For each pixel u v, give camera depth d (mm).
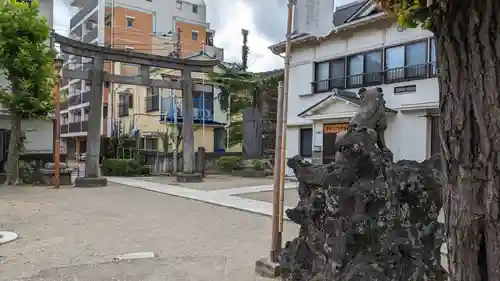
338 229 3312
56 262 5148
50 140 17203
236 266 5070
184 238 6637
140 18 30578
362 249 3191
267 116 21844
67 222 7867
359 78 14750
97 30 29578
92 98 14688
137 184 15414
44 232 6941
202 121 23859
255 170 19453
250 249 5938
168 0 32125
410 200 3338
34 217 8328
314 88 16484
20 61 12820
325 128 15516
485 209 1501
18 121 14156
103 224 7742
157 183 15969
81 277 4566
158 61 16141
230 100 25281
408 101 12945
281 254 4395
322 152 15562
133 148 22328
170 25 32312
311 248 3803
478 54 1509
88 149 14695
